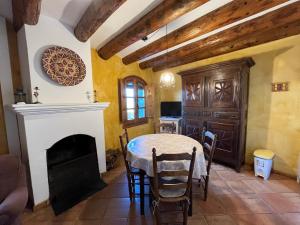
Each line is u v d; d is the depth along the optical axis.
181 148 1.97
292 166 2.60
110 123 3.60
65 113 2.25
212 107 3.12
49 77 2.14
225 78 2.87
